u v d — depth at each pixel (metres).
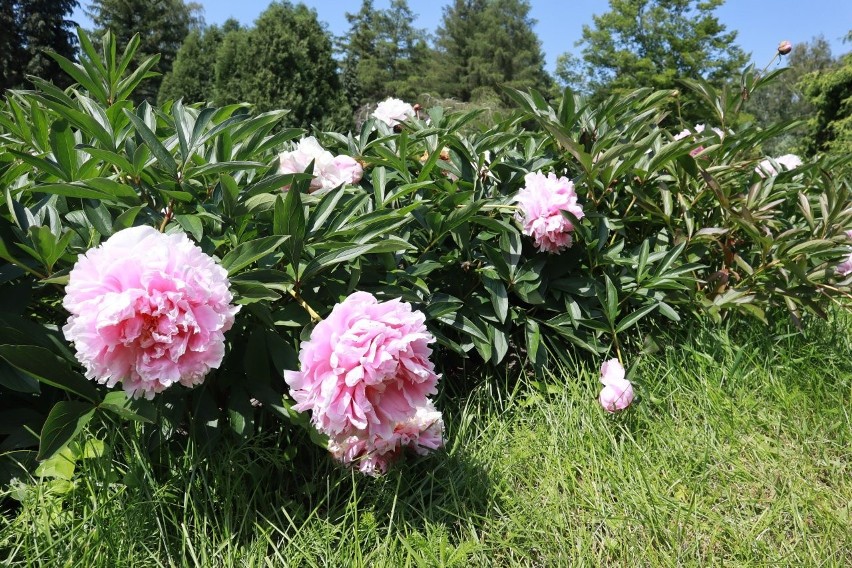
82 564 1.09
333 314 1.18
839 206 2.13
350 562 1.25
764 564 1.33
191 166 1.65
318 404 1.14
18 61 25.83
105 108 1.94
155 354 1.04
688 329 2.30
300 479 1.51
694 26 24.45
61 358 1.16
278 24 16.73
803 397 1.96
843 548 1.40
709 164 2.43
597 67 26.56
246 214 1.48
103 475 1.22
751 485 1.62
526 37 39.81
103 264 1.05
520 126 2.82
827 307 2.70
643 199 2.29
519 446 1.71
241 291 1.26
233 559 1.21
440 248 2.11
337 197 1.52
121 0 32.88
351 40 41.59
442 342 1.81
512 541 1.40
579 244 2.17
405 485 1.51
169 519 1.27
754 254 2.48
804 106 39.16
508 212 2.08
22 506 1.19
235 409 1.37
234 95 16.72
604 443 1.71
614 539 1.41
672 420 1.85
